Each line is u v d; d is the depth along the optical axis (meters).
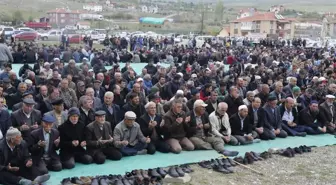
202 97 14.01
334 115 13.26
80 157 9.51
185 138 10.95
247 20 95.31
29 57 27.27
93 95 12.09
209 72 18.52
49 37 51.19
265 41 47.34
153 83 17.55
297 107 13.30
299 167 9.84
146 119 10.70
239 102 12.54
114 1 184.88
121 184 8.12
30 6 143.38
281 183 8.79
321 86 15.87
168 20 117.25
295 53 35.12
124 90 14.27
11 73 15.47
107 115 10.82
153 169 9.00
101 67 22.59
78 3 166.00
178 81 15.81
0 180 7.99
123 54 30.61
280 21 93.88
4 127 9.69
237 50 37.84
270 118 12.20
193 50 33.84
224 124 11.30
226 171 9.23
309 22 111.75
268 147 11.38
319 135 12.91
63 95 12.70
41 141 8.61
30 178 8.24
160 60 31.78
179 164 9.71
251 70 20.23
